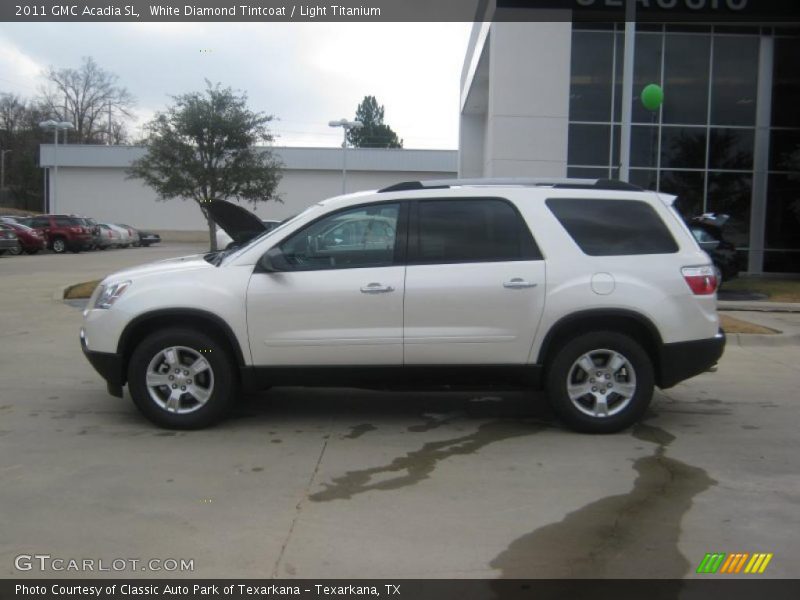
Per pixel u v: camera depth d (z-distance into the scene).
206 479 4.78
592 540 3.93
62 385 7.42
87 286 15.13
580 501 4.46
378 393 7.21
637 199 5.89
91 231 35.62
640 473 4.98
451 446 5.55
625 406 5.80
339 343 5.66
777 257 21.17
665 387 5.88
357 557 3.71
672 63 20.45
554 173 18.58
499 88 18.44
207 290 5.65
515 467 5.09
